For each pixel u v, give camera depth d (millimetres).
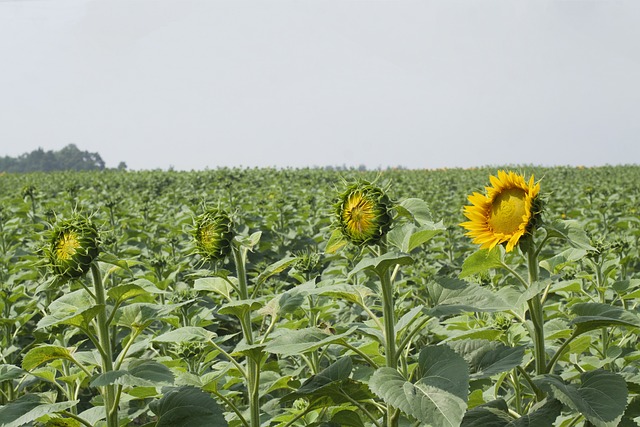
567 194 19469
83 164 125125
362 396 3053
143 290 2869
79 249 2762
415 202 3020
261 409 4289
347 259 7633
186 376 3484
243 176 23922
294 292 3293
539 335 2863
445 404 2389
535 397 2881
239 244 3359
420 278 8188
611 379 2693
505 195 2846
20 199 14039
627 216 12711
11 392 5105
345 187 2902
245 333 3270
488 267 3027
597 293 5652
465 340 3098
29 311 6660
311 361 4406
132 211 15141
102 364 2867
